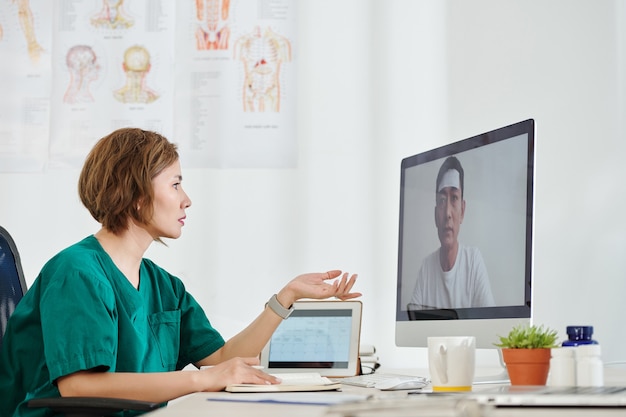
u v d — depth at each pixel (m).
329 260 2.71
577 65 2.71
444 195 1.95
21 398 1.63
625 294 2.63
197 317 1.98
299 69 2.77
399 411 0.67
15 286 1.86
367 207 2.71
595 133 2.69
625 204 2.65
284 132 2.75
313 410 0.97
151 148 1.75
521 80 2.72
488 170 1.78
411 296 2.06
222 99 2.77
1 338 1.76
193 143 2.76
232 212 2.73
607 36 2.70
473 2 2.74
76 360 1.48
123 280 1.70
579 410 0.80
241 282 2.71
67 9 2.82
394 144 2.73
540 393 0.86
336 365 2.13
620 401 0.79
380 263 2.70
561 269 2.65
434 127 2.73
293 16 2.79
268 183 2.74
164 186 1.76
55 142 2.78
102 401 1.39
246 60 2.79
